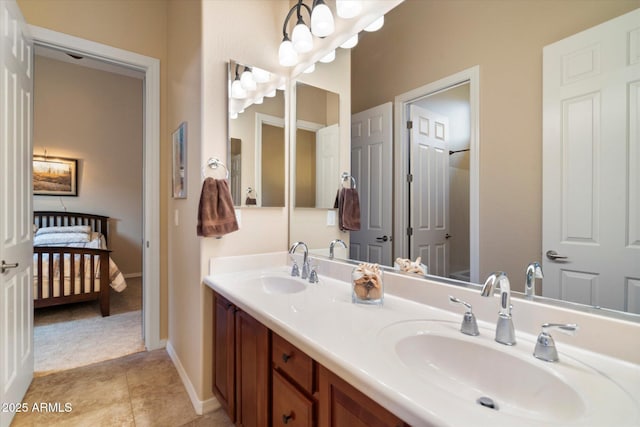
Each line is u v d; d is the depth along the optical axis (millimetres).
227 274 1828
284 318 1082
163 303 2572
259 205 1992
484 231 1100
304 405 990
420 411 606
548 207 946
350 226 1673
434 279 1237
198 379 1799
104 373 2156
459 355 919
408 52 1364
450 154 1204
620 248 811
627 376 731
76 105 4578
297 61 1976
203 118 1765
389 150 1463
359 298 1256
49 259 3072
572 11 886
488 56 1089
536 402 764
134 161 5055
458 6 1175
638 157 779
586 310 861
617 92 809
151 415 1736
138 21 2447
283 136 2100
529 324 941
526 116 996
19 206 1744
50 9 2105
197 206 1835
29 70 1913
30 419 1678
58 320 3154
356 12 1554
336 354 821
